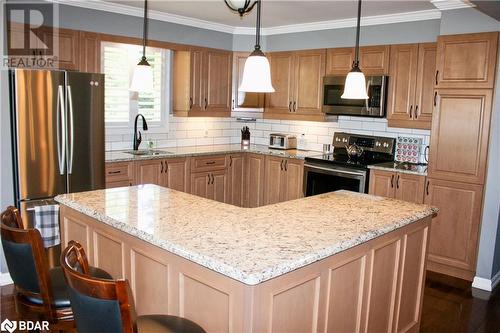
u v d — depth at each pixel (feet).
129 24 15.49
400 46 14.93
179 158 16.30
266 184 18.24
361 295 7.42
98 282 4.67
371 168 14.80
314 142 18.71
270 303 5.65
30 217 11.74
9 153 11.78
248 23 17.67
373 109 15.52
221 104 18.67
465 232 13.06
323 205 8.81
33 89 11.51
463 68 12.73
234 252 5.91
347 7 14.15
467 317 10.96
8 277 12.11
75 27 14.02
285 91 18.33
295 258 5.77
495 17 11.55
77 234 8.91
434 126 13.39
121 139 16.71
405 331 9.00
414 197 13.96
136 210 7.94
